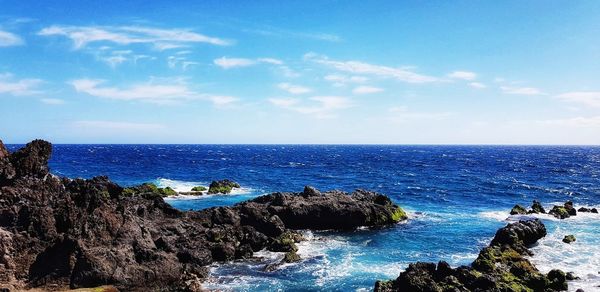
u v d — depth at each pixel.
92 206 34.56
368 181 99.31
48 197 33.59
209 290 29.33
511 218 55.59
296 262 36.00
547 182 100.06
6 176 33.66
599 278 31.47
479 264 32.16
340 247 41.16
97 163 141.38
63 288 27.95
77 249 29.23
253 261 36.47
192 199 69.50
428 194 78.12
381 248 40.97
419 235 46.44
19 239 29.80
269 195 52.44
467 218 56.09
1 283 27.27
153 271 30.25
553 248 40.41
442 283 28.27
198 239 38.34
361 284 30.83
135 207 40.06
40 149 36.25
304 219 48.09
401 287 28.19
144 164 142.25
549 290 28.33
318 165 153.75
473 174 120.00
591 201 73.12
